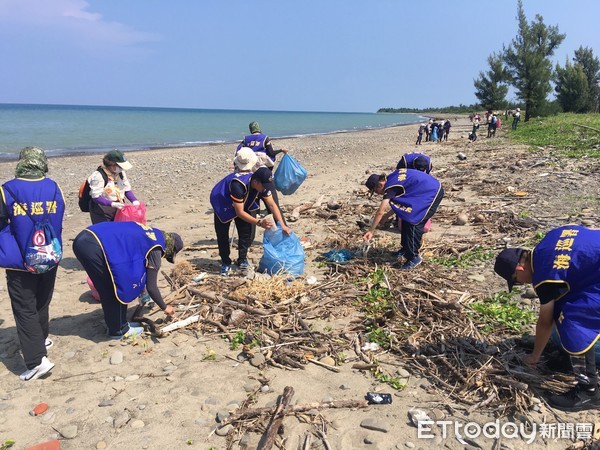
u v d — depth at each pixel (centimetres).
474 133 2844
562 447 308
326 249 701
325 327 464
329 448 312
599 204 845
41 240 380
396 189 587
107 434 330
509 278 356
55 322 500
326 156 2322
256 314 487
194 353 432
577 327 316
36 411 353
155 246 436
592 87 5697
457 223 793
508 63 4075
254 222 580
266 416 341
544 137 2256
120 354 425
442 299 492
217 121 8875
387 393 366
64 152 2667
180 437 327
